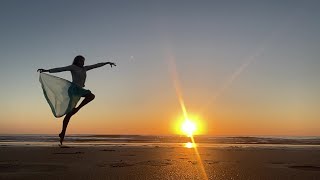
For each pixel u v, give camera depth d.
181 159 3.52
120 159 3.42
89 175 2.29
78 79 4.20
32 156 3.55
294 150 5.42
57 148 4.87
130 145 6.84
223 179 2.22
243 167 2.86
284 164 3.15
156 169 2.64
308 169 2.78
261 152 4.79
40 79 4.17
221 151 4.92
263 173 2.50
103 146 6.03
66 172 2.42
